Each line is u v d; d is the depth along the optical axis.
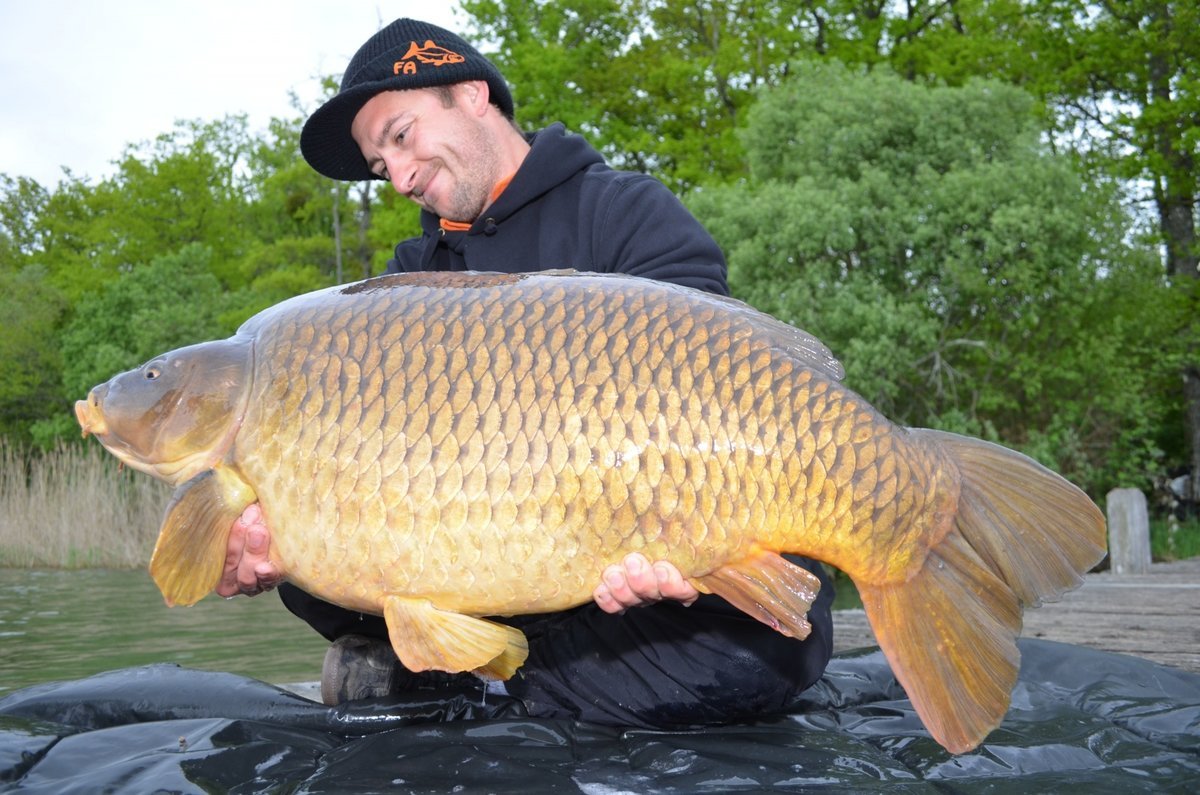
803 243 13.20
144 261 33.94
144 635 6.09
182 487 1.95
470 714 2.39
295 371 1.92
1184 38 16.59
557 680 2.40
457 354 1.87
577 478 1.82
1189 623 5.16
